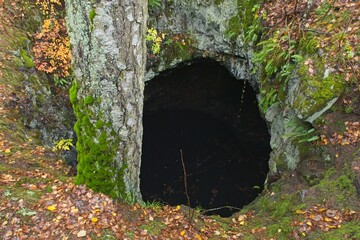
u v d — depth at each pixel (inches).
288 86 257.1
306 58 242.4
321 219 183.0
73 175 230.1
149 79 380.2
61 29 339.3
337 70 222.5
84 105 158.6
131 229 175.2
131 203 189.3
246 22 322.7
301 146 235.6
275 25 288.0
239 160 450.0
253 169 431.8
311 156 225.9
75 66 151.1
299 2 272.4
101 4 132.9
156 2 346.6
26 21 330.3
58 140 298.4
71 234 164.2
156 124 480.1
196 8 350.0
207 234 190.1
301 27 260.2
